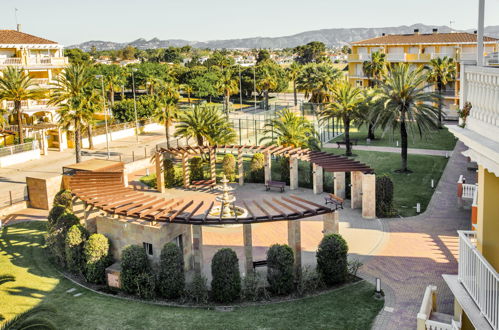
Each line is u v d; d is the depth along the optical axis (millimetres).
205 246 25891
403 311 18188
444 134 57438
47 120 60844
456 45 74062
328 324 17266
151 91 106438
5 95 48875
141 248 20703
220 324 17375
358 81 83000
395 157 46000
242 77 112562
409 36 82562
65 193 30203
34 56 62281
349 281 21156
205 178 40000
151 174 42094
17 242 27141
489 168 10016
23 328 13094
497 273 10602
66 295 20312
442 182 36625
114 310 18750
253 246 25844
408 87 37938
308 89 79625
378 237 26234
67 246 22406
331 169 29844
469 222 27969
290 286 19953
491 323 9977
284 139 38875
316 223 29047
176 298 19984
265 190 36281
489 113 9930
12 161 48844
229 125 43500
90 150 55562
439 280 20844
